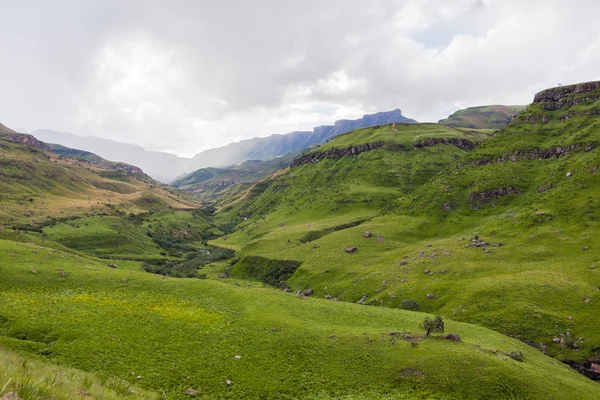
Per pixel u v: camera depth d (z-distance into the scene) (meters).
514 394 42.78
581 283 85.88
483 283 94.81
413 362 46.94
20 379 13.60
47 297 58.91
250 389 40.75
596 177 133.00
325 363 47.59
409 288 103.12
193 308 62.28
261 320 59.78
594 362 66.25
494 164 184.38
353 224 193.00
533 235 116.19
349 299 107.44
